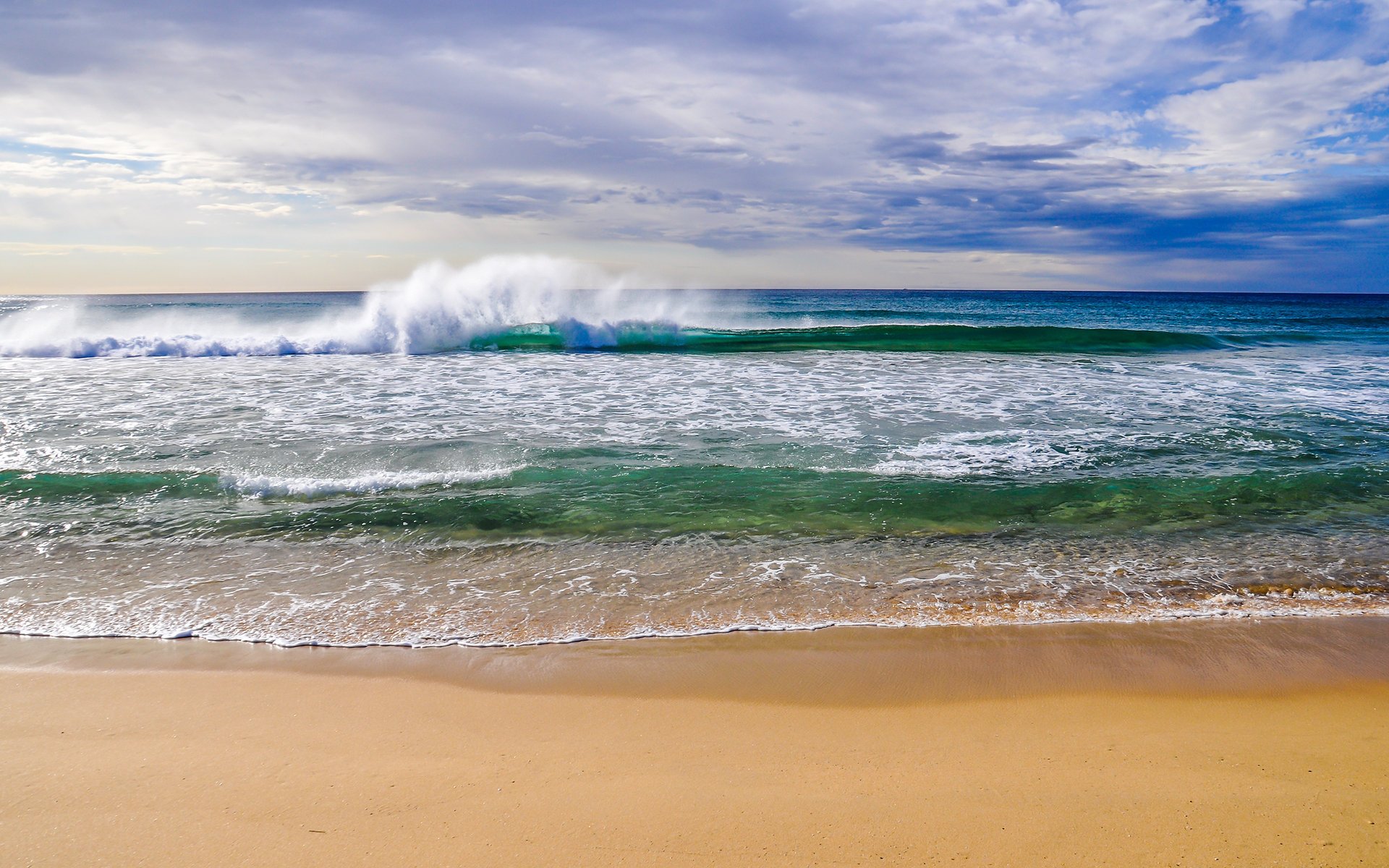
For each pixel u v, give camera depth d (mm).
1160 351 17719
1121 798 2688
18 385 11703
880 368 14070
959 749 3082
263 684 3666
